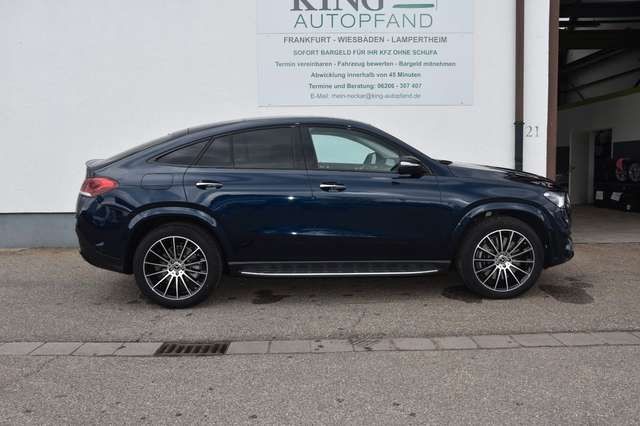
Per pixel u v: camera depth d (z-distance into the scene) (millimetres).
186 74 8359
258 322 5004
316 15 8281
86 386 3762
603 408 3396
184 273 5293
